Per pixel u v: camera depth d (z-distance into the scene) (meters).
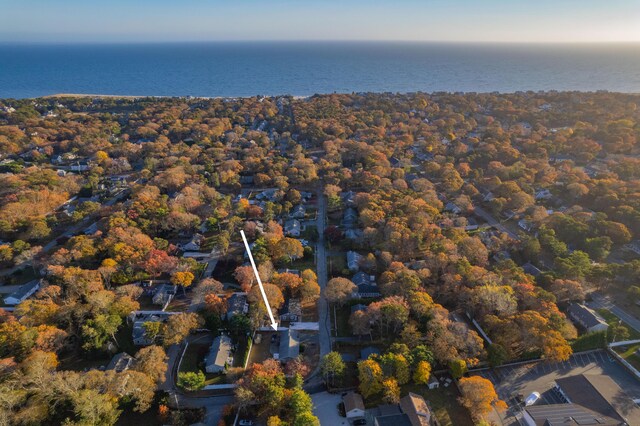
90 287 92.56
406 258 112.56
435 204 138.12
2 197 141.88
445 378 75.38
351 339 86.81
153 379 72.00
